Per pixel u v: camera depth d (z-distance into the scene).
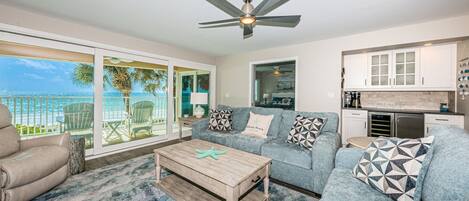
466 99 2.67
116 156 3.18
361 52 3.60
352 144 2.09
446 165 0.96
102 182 2.23
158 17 2.67
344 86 3.80
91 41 3.06
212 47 4.38
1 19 2.31
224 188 1.50
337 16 2.56
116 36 3.37
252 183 1.67
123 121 4.03
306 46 3.90
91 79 3.28
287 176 2.18
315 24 2.86
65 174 2.11
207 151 2.09
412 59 3.21
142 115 4.15
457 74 2.87
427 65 3.09
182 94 5.85
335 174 1.53
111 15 2.61
